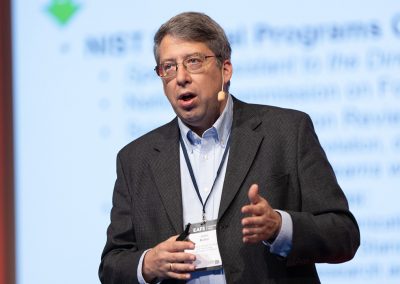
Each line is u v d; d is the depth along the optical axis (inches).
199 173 173.9
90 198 270.4
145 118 271.1
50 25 279.9
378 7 261.6
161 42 172.6
